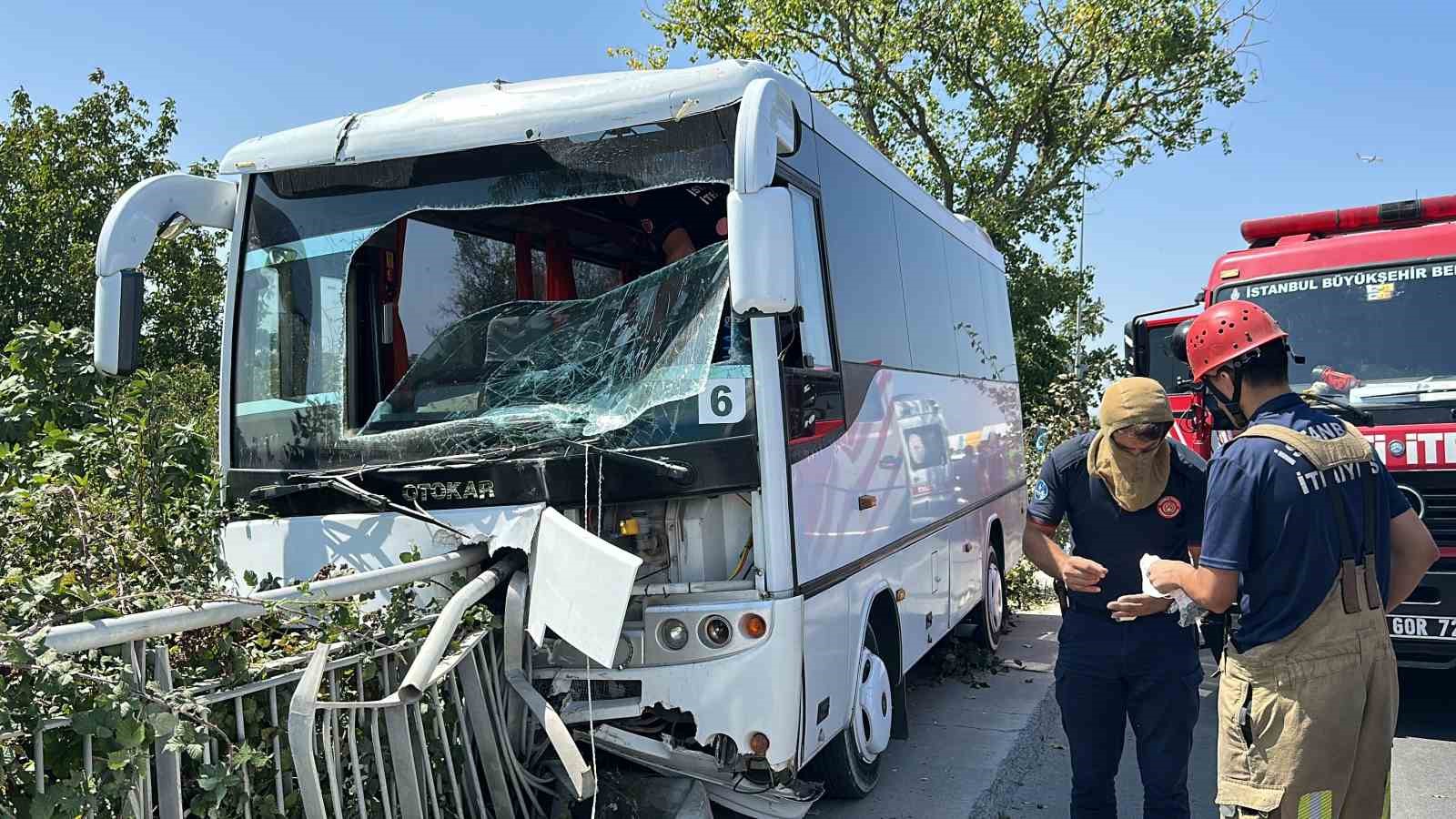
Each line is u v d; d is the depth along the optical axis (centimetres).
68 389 523
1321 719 300
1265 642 310
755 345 409
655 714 428
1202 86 2472
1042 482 407
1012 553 976
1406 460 618
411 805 339
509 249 505
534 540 411
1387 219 773
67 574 287
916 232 696
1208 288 774
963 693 755
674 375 416
